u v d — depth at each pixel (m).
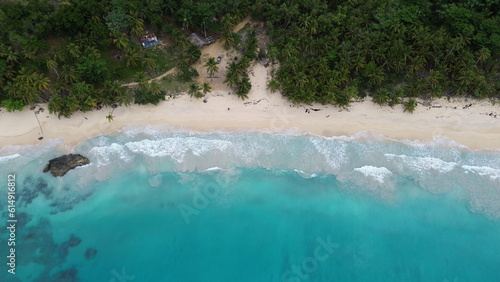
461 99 54.41
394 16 56.62
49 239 44.16
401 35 55.38
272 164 50.09
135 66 55.31
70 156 48.28
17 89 49.03
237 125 52.38
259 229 46.06
